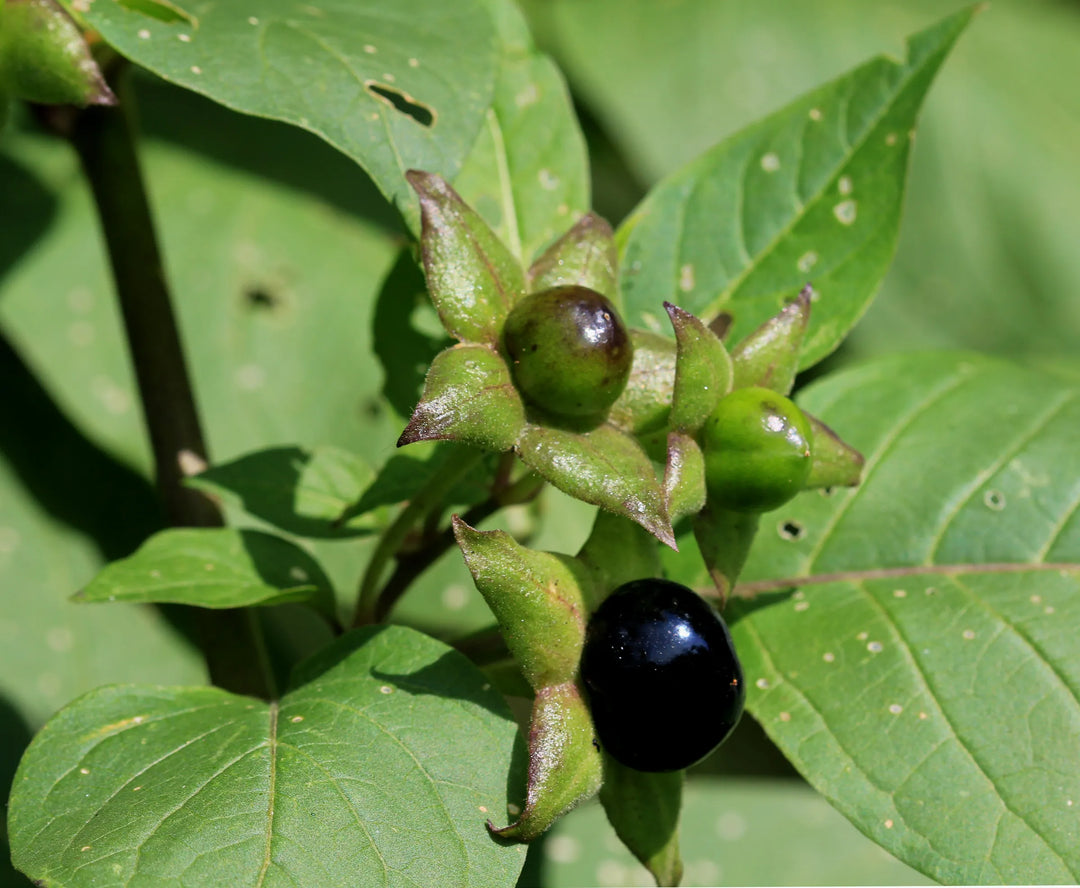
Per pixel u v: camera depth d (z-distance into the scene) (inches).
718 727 12.1
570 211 13.6
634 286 13.6
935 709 12.9
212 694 12.6
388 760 12.1
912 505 13.6
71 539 15.6
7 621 15.3
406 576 13.3
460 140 12.6
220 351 16.7
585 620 12.1
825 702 13.0
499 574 12.0
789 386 12.4
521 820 11.9
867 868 15.0
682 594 12.2
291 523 13.3
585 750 12.1
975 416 13.9
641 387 12.3
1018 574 13.4
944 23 13.5
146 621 15.6
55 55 12.6
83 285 16.3
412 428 11.9
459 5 13.0
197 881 11.7
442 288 12.2
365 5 12.9
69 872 11.7
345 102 12.5
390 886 11.8
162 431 13.9
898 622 13.2
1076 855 12.5
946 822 12.6
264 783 12.0
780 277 13.5
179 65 12.4
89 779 12.2
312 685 12.4
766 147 13.7
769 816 15.2
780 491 12.1
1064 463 13.6
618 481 12.0
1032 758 12.7
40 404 15.9
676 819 12.3
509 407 12.1
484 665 13.0
